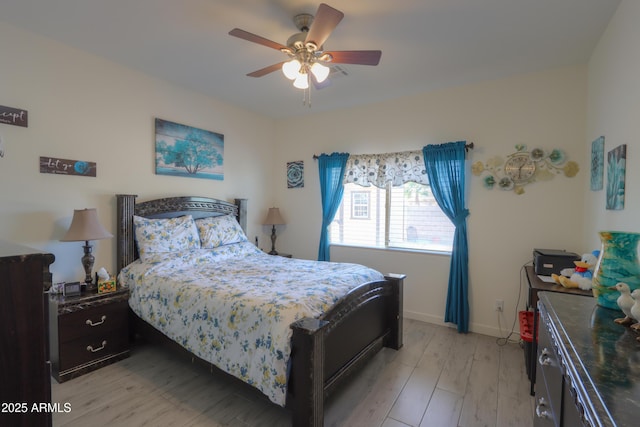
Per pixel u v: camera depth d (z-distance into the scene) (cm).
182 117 356
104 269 272
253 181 450
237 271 287
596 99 254
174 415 201
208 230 350
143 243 297
